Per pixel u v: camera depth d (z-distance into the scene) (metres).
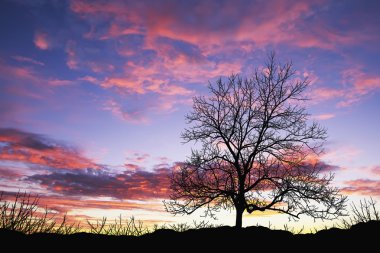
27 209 5.94
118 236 6.02
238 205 14.23
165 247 5.68
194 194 14.82
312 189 14.23
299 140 15.05
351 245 5.43
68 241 5.55
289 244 5.75
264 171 14.62
